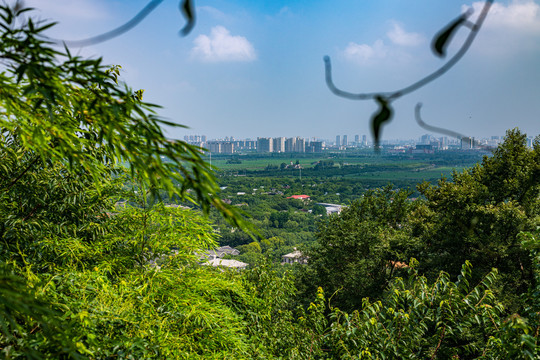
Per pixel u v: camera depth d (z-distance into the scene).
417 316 4.66
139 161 1.90
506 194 16.78
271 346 6.50
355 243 19.78
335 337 4.89
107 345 3.42
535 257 4.30
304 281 21.44
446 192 16.92
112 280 5.23
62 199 5.48
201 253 6.06
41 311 1.71
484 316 4.30
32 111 1.95
